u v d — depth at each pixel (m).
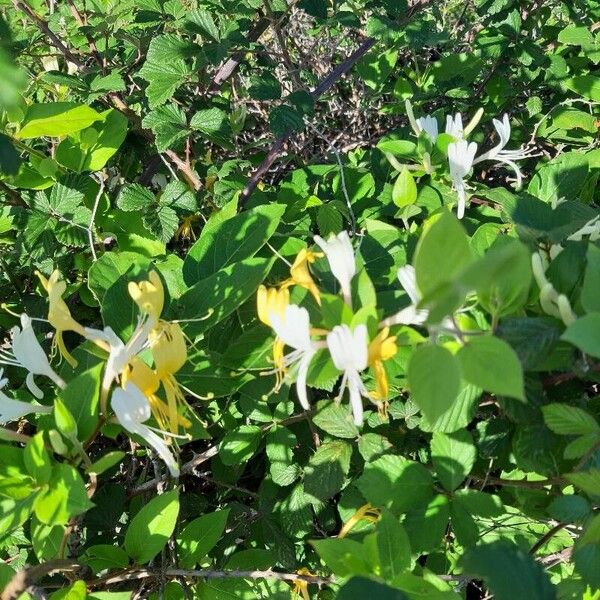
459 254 0.21
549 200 0.44
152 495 0.44
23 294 0.51
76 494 0.26
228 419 0.43
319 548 0.29
